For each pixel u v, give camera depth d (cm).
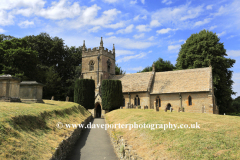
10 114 988
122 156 1073
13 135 814
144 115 1814
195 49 4522
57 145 977
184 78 3841
